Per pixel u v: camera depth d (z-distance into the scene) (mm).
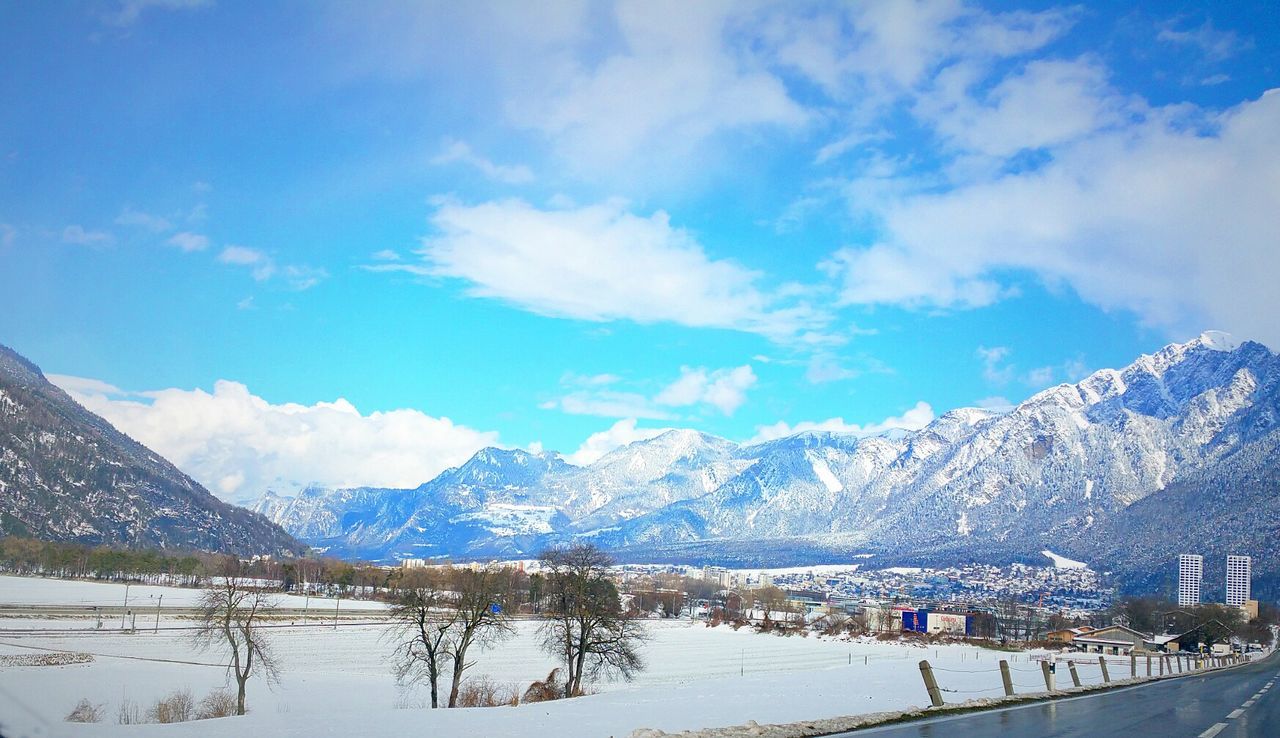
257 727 23344
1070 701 35562
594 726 24062
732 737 20844
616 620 79312
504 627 91812
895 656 134750
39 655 96625
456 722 25250
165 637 122312
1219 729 26375
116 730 21188
